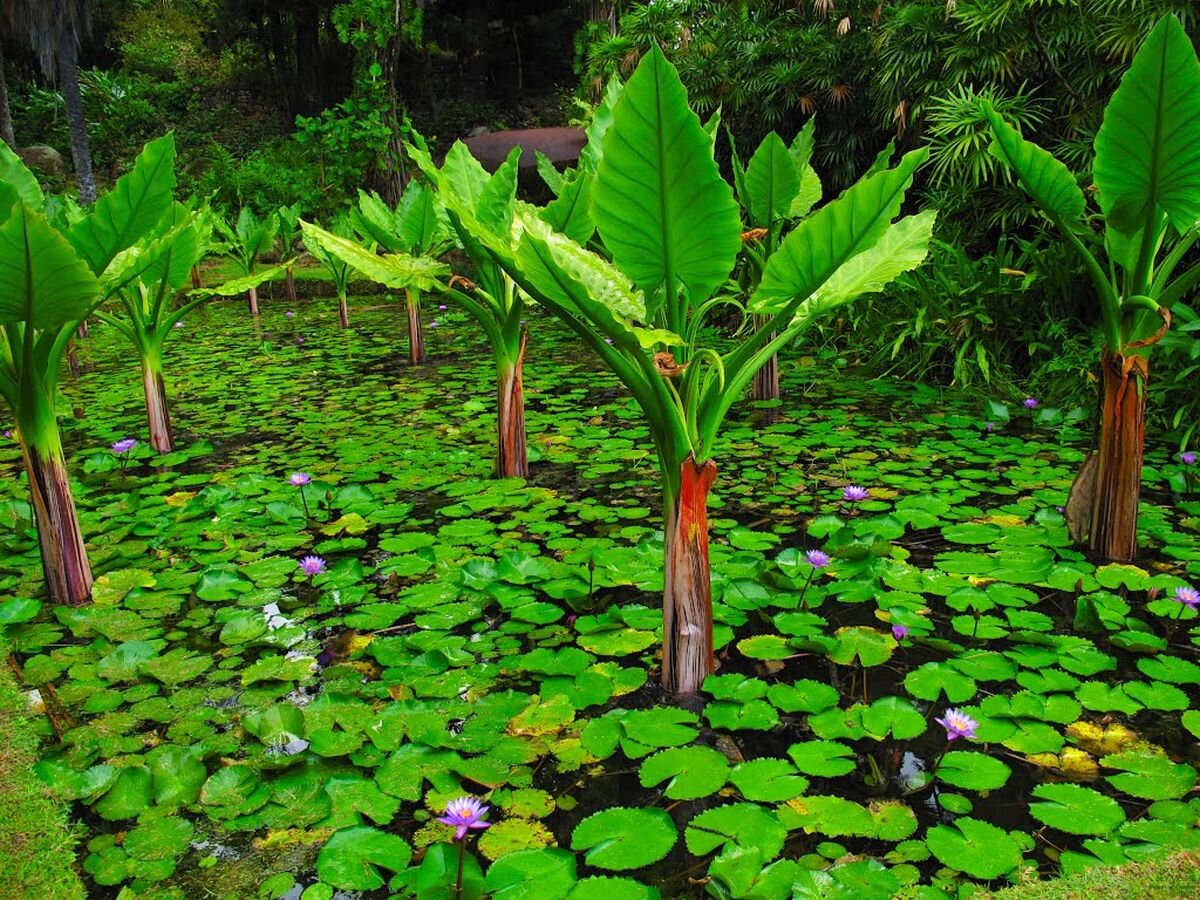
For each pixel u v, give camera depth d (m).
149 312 3.56
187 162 14.93
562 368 5.23
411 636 1.98
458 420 4.08
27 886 1.18
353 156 10.23
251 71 16.83
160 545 2.61
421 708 1.69
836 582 2.19
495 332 3.10
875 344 4.92
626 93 1.31
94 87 16.97
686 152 1.37
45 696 1.66
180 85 17.66
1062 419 3.67
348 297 8.90
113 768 1.51
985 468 3.16
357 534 2.67
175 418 4.23
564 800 1.44
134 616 2.13
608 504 2.90
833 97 5.45
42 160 14.80
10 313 1.86
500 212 2.78
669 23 6.78
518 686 1.79
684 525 1.71
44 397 2.14
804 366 5.05
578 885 1.21
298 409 4.36
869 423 3.83
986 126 4.14
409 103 15.85
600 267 1.64
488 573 2.30
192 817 1.41
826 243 1.53
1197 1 3.51
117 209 2.06
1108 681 1.75
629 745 1.55
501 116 15.97
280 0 14.11
